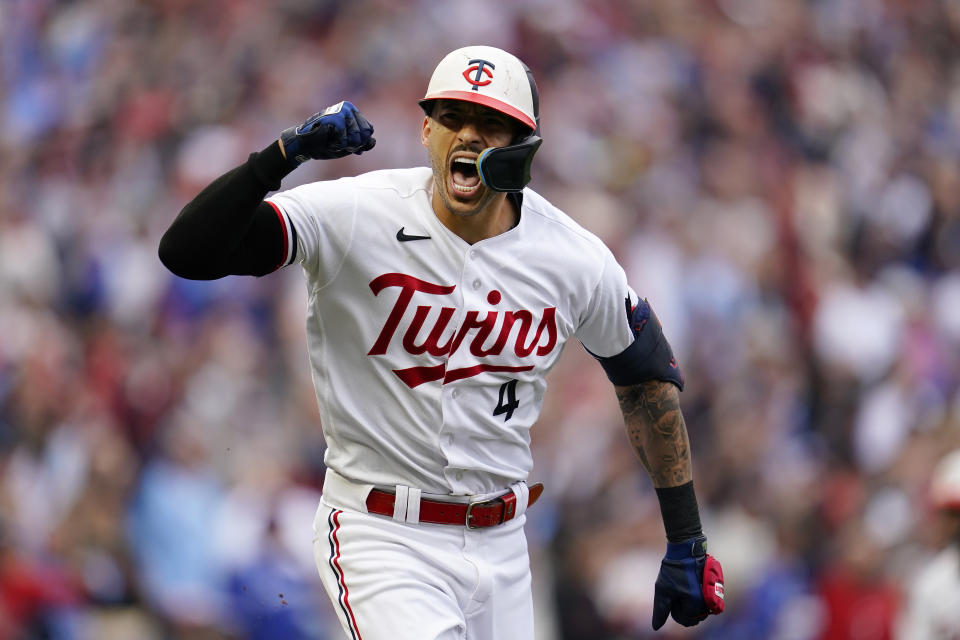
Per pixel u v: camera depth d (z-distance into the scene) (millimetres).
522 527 12234
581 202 37562
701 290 35375
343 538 11500
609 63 42781
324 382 11328
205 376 31078
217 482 28578
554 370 30609
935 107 48844
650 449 12625
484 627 11859
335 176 38156
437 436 11188
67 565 27453
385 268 10844
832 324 36062
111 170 39812
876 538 27984
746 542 28656
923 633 18656
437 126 10711
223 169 39000
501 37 42719
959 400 32469
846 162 43469
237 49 42125
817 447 33156
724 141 41969
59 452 29922
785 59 45812
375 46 41625
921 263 41906
